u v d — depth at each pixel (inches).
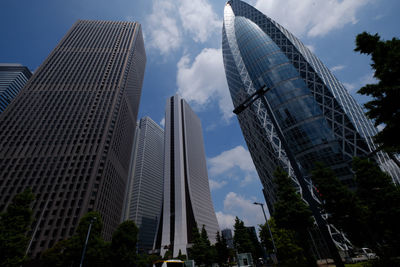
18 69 6776.6
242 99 3339.1
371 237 742.5
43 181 2650.1
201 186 5689.0
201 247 1883.6
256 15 3964.1
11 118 3221.0
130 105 4500.5
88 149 3043.8
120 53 4712.1
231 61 3959.2
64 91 3720.5
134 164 6766.7
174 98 6825.8
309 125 2235.5
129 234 1106.1
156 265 1042.1
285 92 2546.8
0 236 788.0
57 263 1145.4
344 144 2011.6
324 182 850.8
